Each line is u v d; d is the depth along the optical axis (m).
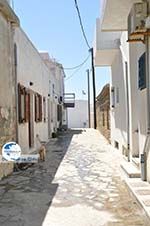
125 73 10.56
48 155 12.78
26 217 5.13
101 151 14.09
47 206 5.70
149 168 6.67
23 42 12.13
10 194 6.57
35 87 15.38
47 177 8.28
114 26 9.01
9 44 9.47
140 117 7.71
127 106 10.18
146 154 6.92
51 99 24.09
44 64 19.73
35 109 15.10
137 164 8.02
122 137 11.82
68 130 33.59
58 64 33.31
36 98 15.56
